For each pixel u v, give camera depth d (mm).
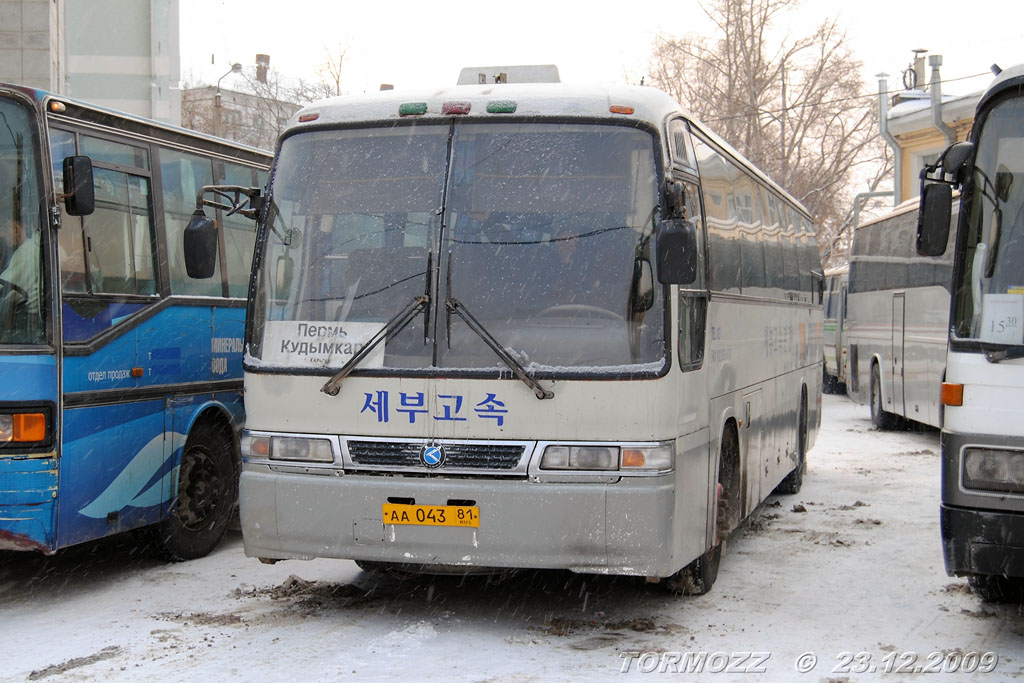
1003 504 5879
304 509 6242
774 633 6453
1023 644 6250
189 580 7820
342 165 6570
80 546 9031
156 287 8039
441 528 6059
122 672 5609
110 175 7617
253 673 5582
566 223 6238
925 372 15984
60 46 14953
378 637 6281
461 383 6082
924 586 7621
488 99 6480
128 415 7609
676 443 6172
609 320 6086
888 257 18547
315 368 6289
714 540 7199
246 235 9438
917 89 33500
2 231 6883
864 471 13719
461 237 6285
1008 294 6031
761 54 37250
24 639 6289
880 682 5535
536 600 7207
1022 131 6223
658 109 6480
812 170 38250
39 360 6766
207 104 39688
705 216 7199
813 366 13203
